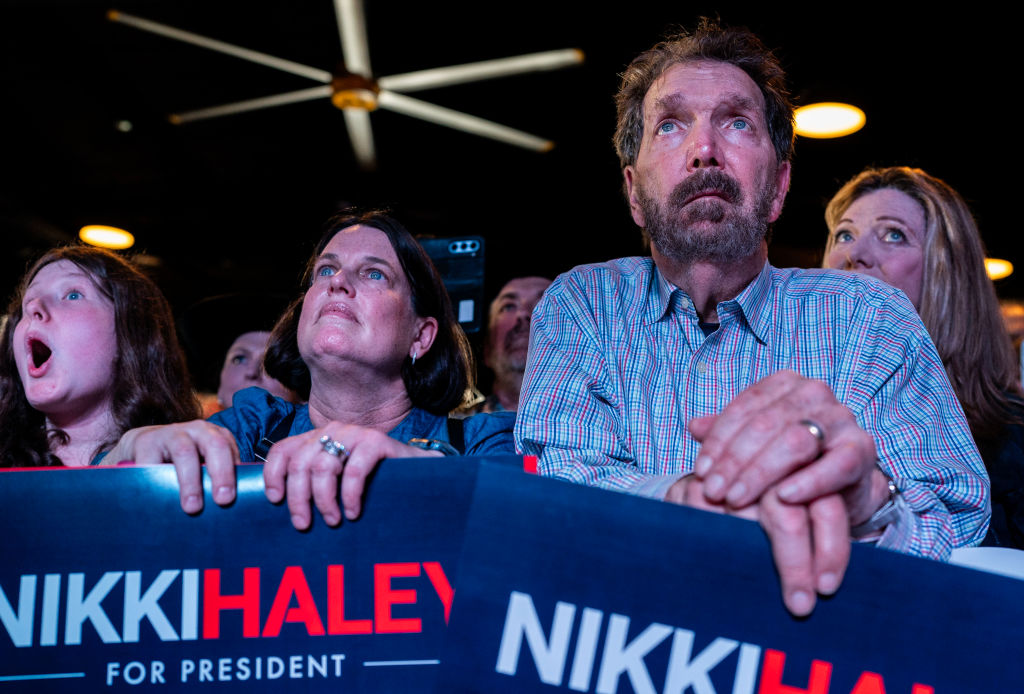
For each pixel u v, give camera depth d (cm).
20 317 154
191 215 842
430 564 77
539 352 121
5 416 150
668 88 117
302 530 77
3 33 546
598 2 464
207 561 76
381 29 506
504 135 541
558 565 67
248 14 513
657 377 118
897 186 194
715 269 114
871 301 116
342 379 148
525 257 830
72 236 836
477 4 480
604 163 693
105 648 74
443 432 150
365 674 75
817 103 449
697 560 67
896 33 410
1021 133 481
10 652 73
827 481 67
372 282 149
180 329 267
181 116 521
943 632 66
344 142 703
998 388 174
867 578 67
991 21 395
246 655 75
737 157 112
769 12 418
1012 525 149
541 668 66
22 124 670
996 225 567
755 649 66
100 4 504
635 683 66
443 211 796
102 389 149
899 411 106
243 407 151
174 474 77
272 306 268
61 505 76
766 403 74
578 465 104
